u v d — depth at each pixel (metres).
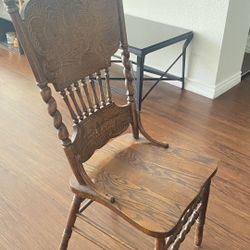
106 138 1.22
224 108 2.54
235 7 2.40
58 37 0.96
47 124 2.26
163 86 2.84
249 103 2.62
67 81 1.03
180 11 2.58
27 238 1.47
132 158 1.22
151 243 1.47
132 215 0.99
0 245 1.44
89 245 1.45
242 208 1.65
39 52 0.91
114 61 2.74
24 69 3.06
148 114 2.43
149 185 1.10
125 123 1.29
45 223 1.55
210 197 1.70
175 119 2.38
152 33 2.47
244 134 2.24
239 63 2.83
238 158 2.00
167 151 1.26
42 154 1.98
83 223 1.55
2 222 1.54
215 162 1.21
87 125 1.12
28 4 0.87
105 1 1.08
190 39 2.56
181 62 2.73
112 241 1.47
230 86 2.83
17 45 3.47
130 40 2.32
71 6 0.98
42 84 0.94
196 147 2.09
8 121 2.28
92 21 1.05
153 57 2.92
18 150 2.01
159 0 2.65
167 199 1.04
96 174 1.15
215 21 2.42
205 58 2.59
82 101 1.12
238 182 1.81
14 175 1.82
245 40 2.75
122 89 2.70
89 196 1.08
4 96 2.59
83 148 1.10
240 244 1.47
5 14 3.49
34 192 1.71
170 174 1.15
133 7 2.86
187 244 1.46
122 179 1.13
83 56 1.06
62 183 1.77
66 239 1.29
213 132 2.25
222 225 1.56
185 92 2.76
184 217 1.07
